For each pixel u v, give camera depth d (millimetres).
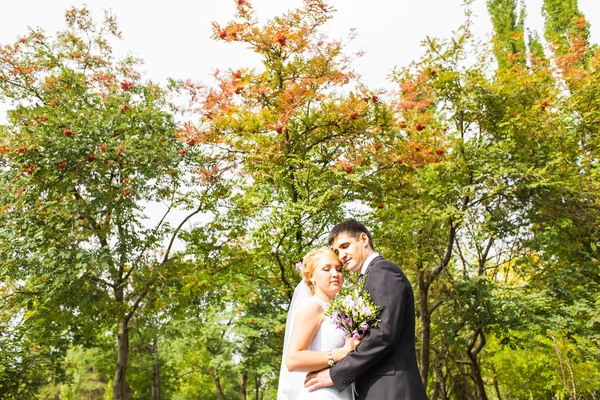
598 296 13297
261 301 21609
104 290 15023
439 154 12914
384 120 11719
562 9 26703
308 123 11680
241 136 11945
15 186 14047
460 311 14391
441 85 13852
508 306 13320
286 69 11891
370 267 3316
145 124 15922
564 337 15453
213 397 33906
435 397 16547
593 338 13148
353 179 10734
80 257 13109
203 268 15578
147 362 27531
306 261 3633
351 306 3068
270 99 12047
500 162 13250
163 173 15039
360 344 3027
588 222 13961
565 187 13398
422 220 13266
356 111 11266
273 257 11625
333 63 11977
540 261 15680
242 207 15648
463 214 12516
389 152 11922
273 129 11125
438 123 14188
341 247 3537
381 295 3098
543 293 13438
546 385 20234
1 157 14461
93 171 14516
